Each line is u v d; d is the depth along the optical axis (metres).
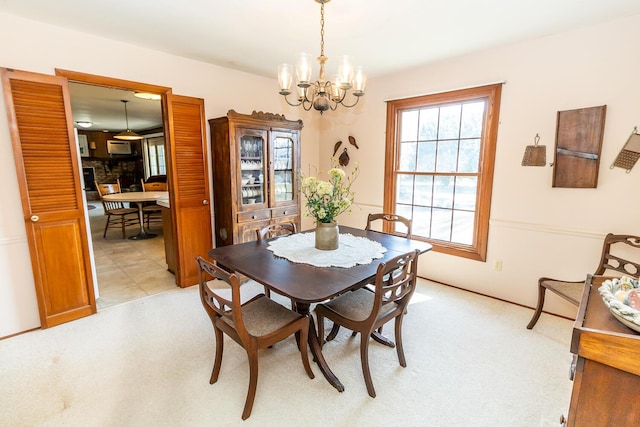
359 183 3.95
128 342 2.23
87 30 2.37
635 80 2.13
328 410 1.64
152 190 6.76
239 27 2.31
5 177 2.20
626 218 2.25
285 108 3.93
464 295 3.03
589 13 2.07
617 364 0.89
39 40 2.24
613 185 2.27
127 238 5.32
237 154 3.07
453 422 1.57
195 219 3.16
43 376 1.87
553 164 2.50
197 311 2.70
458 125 3.09
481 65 2.80
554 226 2.56
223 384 1.83
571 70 2.37
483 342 2.25
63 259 2.44
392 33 2.40
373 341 2.28
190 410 1.63
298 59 1.74
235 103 3.43
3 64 2.13
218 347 1.80
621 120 2.20
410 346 2.20
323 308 1.93
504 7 1.99
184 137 2.99
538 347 2.18
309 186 2.15
